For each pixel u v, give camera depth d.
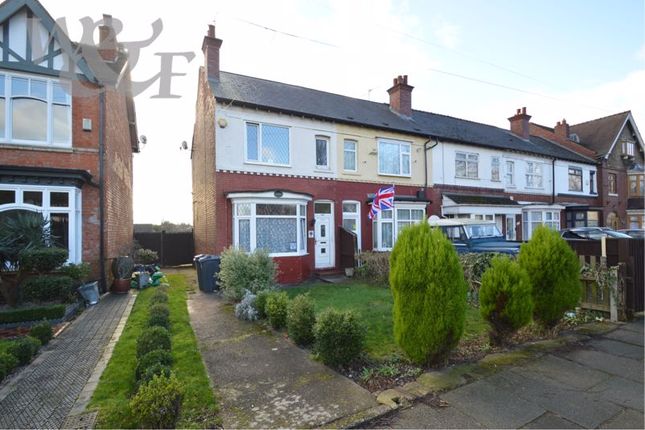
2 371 4.15
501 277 5.09
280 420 3.32
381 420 3.35
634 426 3.18
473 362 4.63
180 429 3.16
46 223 8.15
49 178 8.81
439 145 17.25
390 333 5.84
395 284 4.54
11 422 3.32
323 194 13.88
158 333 4.86
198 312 7.73
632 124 26.48
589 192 24.12
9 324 6.63
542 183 21.48
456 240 11.88
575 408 3.50
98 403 3.65
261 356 4.99
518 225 19.19
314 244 13.55
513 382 4.06
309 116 13.49
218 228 11.77
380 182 15.35
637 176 26.16
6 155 9.02
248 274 8.79
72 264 8.68
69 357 5.03
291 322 5.53
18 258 7.26
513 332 5.14
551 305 5.70
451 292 4.36
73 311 7.64
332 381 4.13
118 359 4.83
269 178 12.74
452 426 3.21
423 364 4.46
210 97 12.78
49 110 9.51
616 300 6.53
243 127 12.35
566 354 4.92
